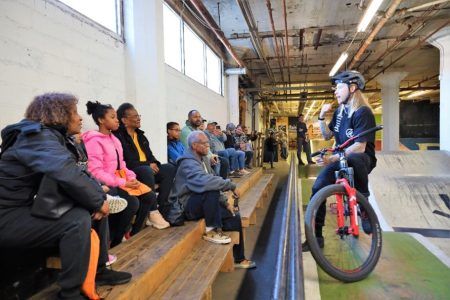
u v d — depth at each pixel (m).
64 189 1.32
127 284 1.54
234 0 5.59
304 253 2.36
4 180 1.26
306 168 7.82
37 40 2.34
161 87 3.81
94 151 2.16
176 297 1.69
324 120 2.54
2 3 2.06
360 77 2.24
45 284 1.57
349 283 1.94
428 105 17.25
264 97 14.78
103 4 3.25
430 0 5.65
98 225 1.54
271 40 7.81
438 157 6.45
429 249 2.48
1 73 2.05
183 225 2.57
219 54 7.92
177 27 5.29
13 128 1.31
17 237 1.25
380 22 5.44
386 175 5.32
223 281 2.51
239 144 7.14
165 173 2.89
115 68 3.37
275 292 0.98
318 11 6.11
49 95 1.43
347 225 2.15
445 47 7.33
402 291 1.85
